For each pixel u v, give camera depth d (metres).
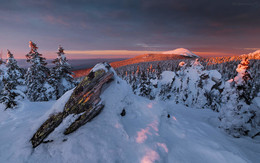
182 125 6.14
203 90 24.22
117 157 3.72
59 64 20.70
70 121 4.47
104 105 5.30
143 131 4.85
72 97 4.88
